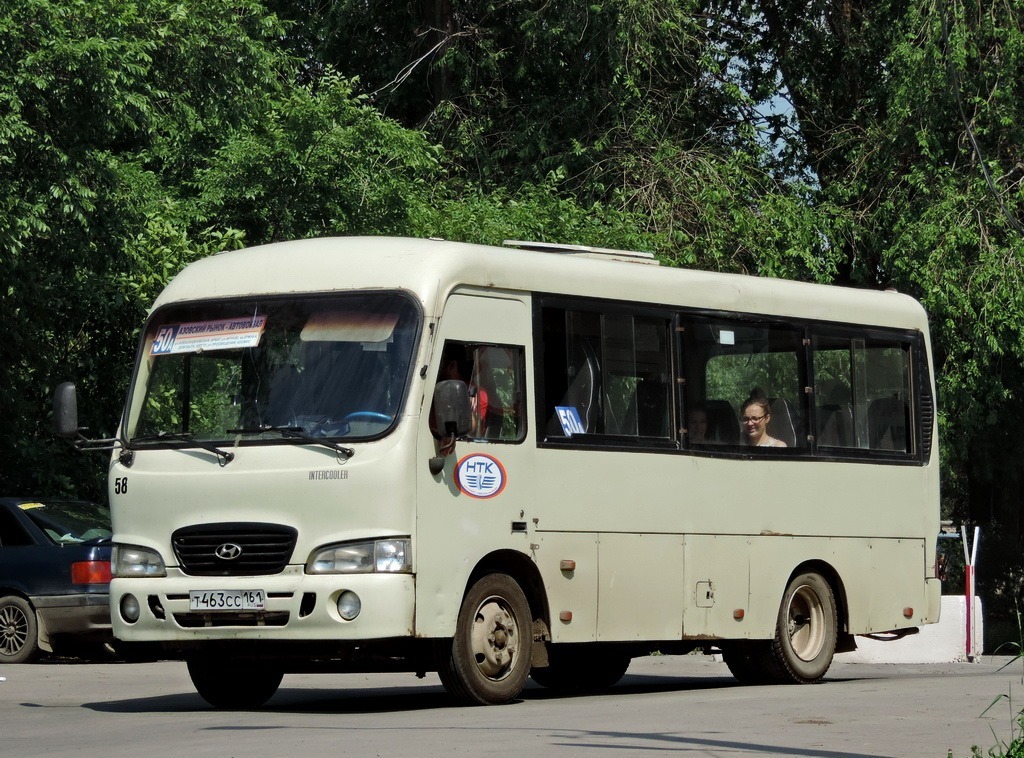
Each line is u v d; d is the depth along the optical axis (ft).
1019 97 113.19
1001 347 110.01
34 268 81.20
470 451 45.73
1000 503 140.67
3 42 74.18
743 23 137.18
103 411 88.22
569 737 36.27
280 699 53.01
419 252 46.19
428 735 36.99
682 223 116.16
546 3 116.78
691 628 52.42
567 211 107.14
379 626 43.24
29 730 41.91
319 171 97.35
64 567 73.41
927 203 113.91
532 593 47.98
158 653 78.48
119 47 78.02
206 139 104.58
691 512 52.65
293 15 127.75
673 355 52.75
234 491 45.16
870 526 59.47
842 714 42.11
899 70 114.01
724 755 32.53
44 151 76.48
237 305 47.39
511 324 47.67
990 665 77.20
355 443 44.21
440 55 124.57
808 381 57.62
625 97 118.62
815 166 133.80
